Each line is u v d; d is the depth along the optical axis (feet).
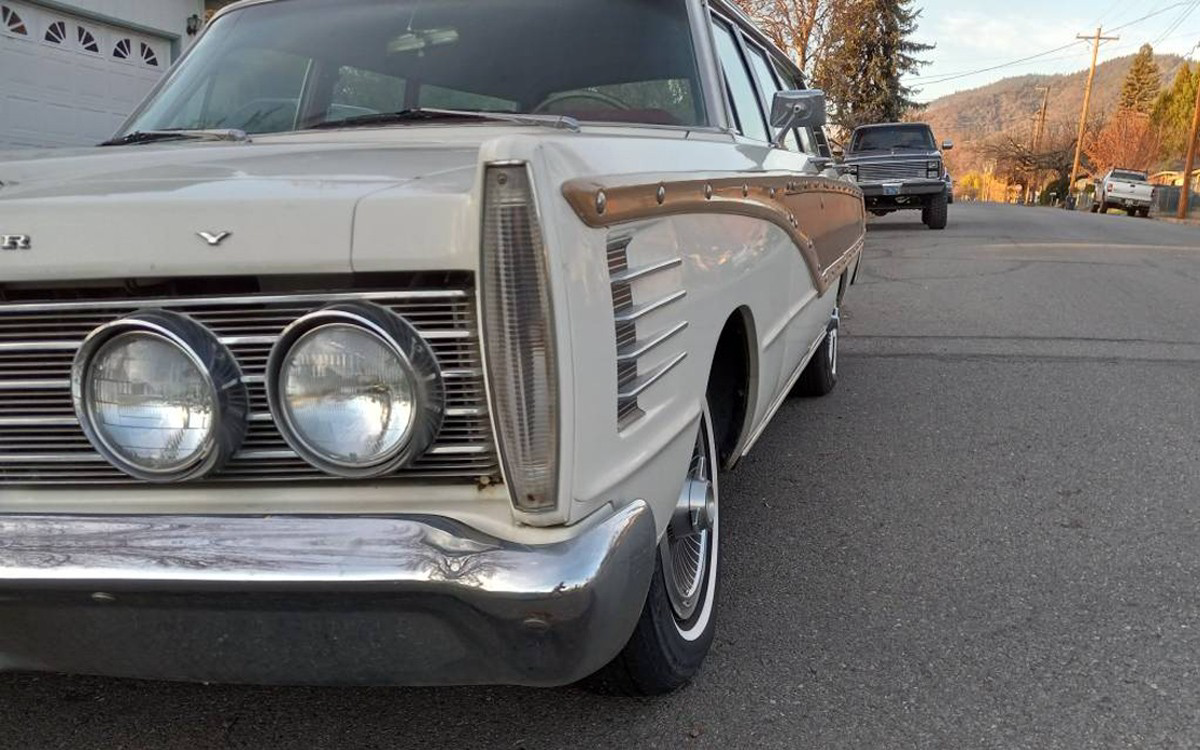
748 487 12.69
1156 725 7.30
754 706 7.63
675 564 7.57
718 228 7.51
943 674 8.06
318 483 5.43
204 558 4.97
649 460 5.92
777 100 10.61
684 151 7.33
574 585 4.87
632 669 7.16
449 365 5.20
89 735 7.31
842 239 14.55
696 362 6.91
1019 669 8.11
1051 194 207.21
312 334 5.02
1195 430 14.80
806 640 8.66
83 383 5.19
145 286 5.33
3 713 7.58
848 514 11.70
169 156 7.02
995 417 15.72
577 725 7.41
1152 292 28.58
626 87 9.17
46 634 5.41
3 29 27.25
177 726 7.44
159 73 33.04
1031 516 11.52
